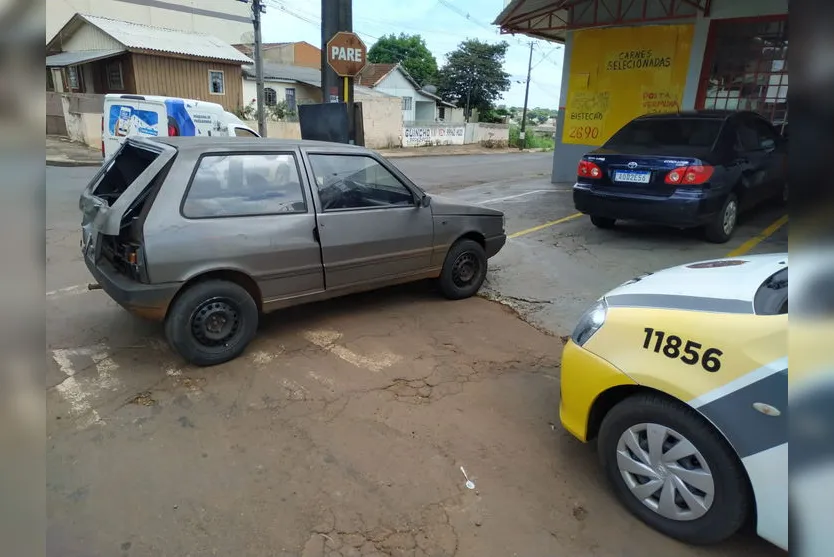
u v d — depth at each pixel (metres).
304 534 2.46
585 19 11.52
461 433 3.24
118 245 3.78
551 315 5.08
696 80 10.27
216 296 3.83
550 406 3.56
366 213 4.51
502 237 5.67
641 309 2.61
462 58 47.94
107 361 3.97
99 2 32.09
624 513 2.63
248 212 3.93
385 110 30.83
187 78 25.92
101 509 2.57
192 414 3.35
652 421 2.45
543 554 2.39
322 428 3.25
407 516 2.59
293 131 26.33
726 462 2.23
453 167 20.27
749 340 2.19
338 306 5.23
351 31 7.81
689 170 6.19
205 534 2.44
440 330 4.71
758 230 7.48
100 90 26.44
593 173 7.00
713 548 2.43
